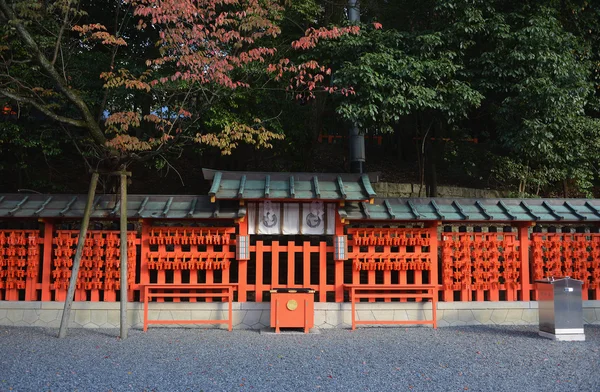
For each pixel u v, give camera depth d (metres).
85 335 8.52
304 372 6.11
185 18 9.11
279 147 15.21
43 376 5.85
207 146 14.66
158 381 5.67
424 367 6.41
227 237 9.48
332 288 9.62
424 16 13.09
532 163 15.14
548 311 8.45
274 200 9.45
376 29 12.16
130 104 12.73
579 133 12.94
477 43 12.45
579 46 12.95
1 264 9.37
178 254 9.41
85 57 12.51
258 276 9.55
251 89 11.92
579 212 9.93
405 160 23.06
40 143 12.67
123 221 8.68
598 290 10.15
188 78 9.09
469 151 15.88
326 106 15.41
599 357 7.02
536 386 5.61
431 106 11.30
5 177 16.03
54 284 9.38
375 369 6.29
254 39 10.58
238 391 5.34
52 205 9.37
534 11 12.38
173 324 9.48
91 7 14.94
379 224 10.28
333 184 9.58
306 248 9.65
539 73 11.52
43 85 11.94
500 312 9.85
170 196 9.59
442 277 9.86
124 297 8.42
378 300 10.08
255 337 8.41
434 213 9.59
